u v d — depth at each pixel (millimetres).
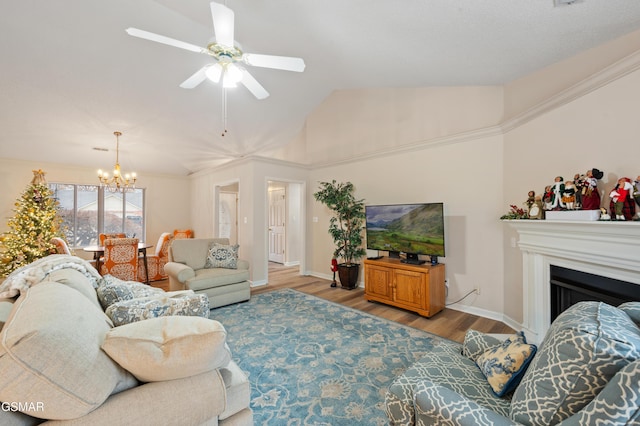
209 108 4391
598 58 2066
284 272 5867
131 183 5961
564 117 2268
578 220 1913
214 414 1045
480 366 1385
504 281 3049
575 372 820
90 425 816
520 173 2777
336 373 2072
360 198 4621
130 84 3592
